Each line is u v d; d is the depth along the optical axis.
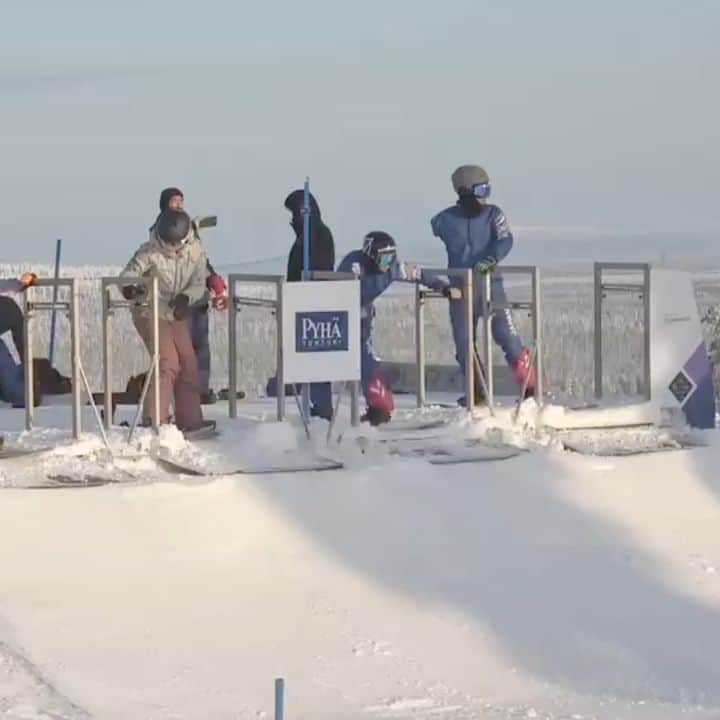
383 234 17.89
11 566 14.10
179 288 16.81
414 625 13.52
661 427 18.31
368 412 17.84
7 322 20.75
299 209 18.34
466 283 17.77
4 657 12.28
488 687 12.20
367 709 11.45
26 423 17.45
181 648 12.75
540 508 15.98
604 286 19.16
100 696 11.52
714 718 11.27
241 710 11.30
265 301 17.75
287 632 13.23
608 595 14.43
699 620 13.85
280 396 16.92
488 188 18.92
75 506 14.52
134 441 16.25
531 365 18.31
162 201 18.00
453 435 17.36
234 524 14.94
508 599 14.23
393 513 15.46
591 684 12.33
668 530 16.00
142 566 14.34
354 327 16.50
